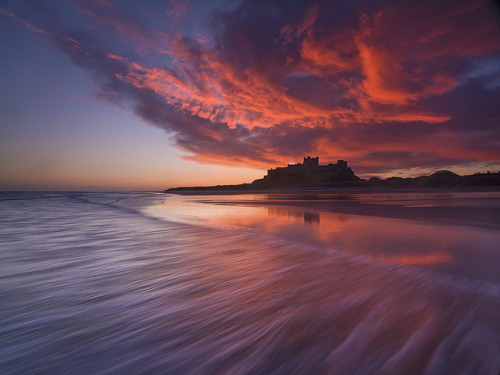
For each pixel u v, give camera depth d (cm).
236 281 318
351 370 159
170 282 320
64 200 2809
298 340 191
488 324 206
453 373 155
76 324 220
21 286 310
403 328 203
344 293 273
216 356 176
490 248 466
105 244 545
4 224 887
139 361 173
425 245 496
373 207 1499
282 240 561
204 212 1307
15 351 183
